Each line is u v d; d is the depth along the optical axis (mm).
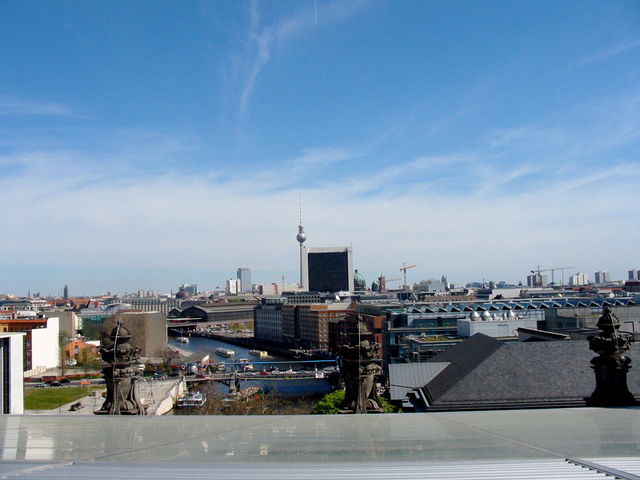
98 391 145375
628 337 24828
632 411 19219
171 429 15359
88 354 197375
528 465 10672
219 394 133875
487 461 11016
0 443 13414
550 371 43281
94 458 11641
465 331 110875
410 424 16125
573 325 90875
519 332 80625
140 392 131000
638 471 10141
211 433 14680
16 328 196500
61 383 164625
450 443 13039
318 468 10391
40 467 10648
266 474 9930
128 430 15258
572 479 9625
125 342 23750
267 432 14758
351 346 22031
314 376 181250
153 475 9922
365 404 22000
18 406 87625
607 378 24656
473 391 42406
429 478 9656
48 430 15320
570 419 17188
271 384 175125
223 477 9703
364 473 9992
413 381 60594
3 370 84875
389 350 133750
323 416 17859
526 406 40000
